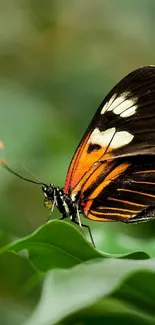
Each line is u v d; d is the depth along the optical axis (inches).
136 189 20.8
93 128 20.5
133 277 18.2
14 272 22.5
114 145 20.5
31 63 26.1
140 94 20.3
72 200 20.8
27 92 25.5
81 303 16.5
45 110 25.0
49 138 24.6
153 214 21.0
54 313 16.2
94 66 26.2
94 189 20.8
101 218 21.0
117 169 20.7
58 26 26.5
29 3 26.5
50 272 17.7
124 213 21.0
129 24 27.0
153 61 26.8
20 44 26.2
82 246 18.4
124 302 18.5
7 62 26.0
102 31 26.8
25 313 22.4
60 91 25.8
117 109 20.3
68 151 24.5
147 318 18.6
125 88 20.3
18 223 23.9
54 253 18.6
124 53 26.7
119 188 20.8
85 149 20.6
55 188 20.9
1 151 24.0
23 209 24.0
